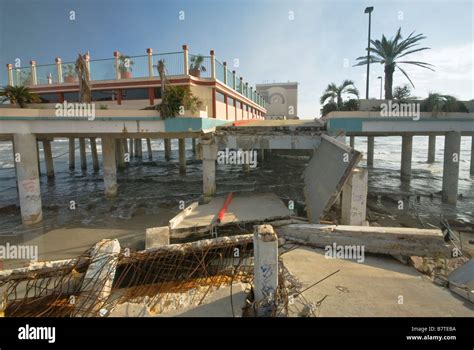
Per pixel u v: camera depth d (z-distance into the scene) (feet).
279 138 46.29
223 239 23.52
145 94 64.75
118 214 47.29
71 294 18.01
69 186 71.26
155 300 17.44
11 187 72.59
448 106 47.29
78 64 54.03
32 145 42.80
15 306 17.25
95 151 95.25
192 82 61.93
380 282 19.01
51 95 72.84
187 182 74.33
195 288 18.81
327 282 18.81
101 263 19.45
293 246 26.22
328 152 37.09
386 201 52.24
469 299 16.48
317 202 33.09
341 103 87.61
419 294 17.26
